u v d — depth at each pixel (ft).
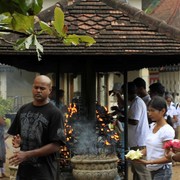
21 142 17.22
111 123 26.18
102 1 25.76
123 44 24.03
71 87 27.66
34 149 16.93
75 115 25.43
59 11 9.55
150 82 74.18
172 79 75.10
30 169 16.98
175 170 39.96
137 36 24.50
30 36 9.82
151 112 20.02
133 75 70.59
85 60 25.30
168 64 28.91
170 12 62.34
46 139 17.04
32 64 27.07
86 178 23.39
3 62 27.61
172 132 19.76
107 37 24.27
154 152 19.85
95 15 25.27
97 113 26.37
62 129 17.11
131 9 25.43
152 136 19.95
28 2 7.62
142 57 25.09
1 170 36.45
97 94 30.94
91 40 10.28
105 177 23.54
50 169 17.20
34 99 17.24
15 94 79.82
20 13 7.80
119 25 24.91
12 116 67.31
